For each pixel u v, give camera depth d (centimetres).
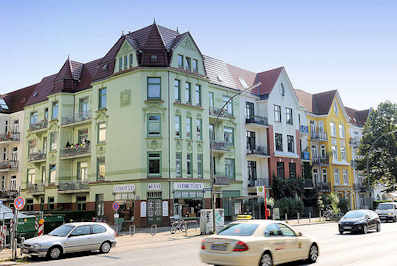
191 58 3606
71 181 3866
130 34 3722
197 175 3484
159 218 3141
